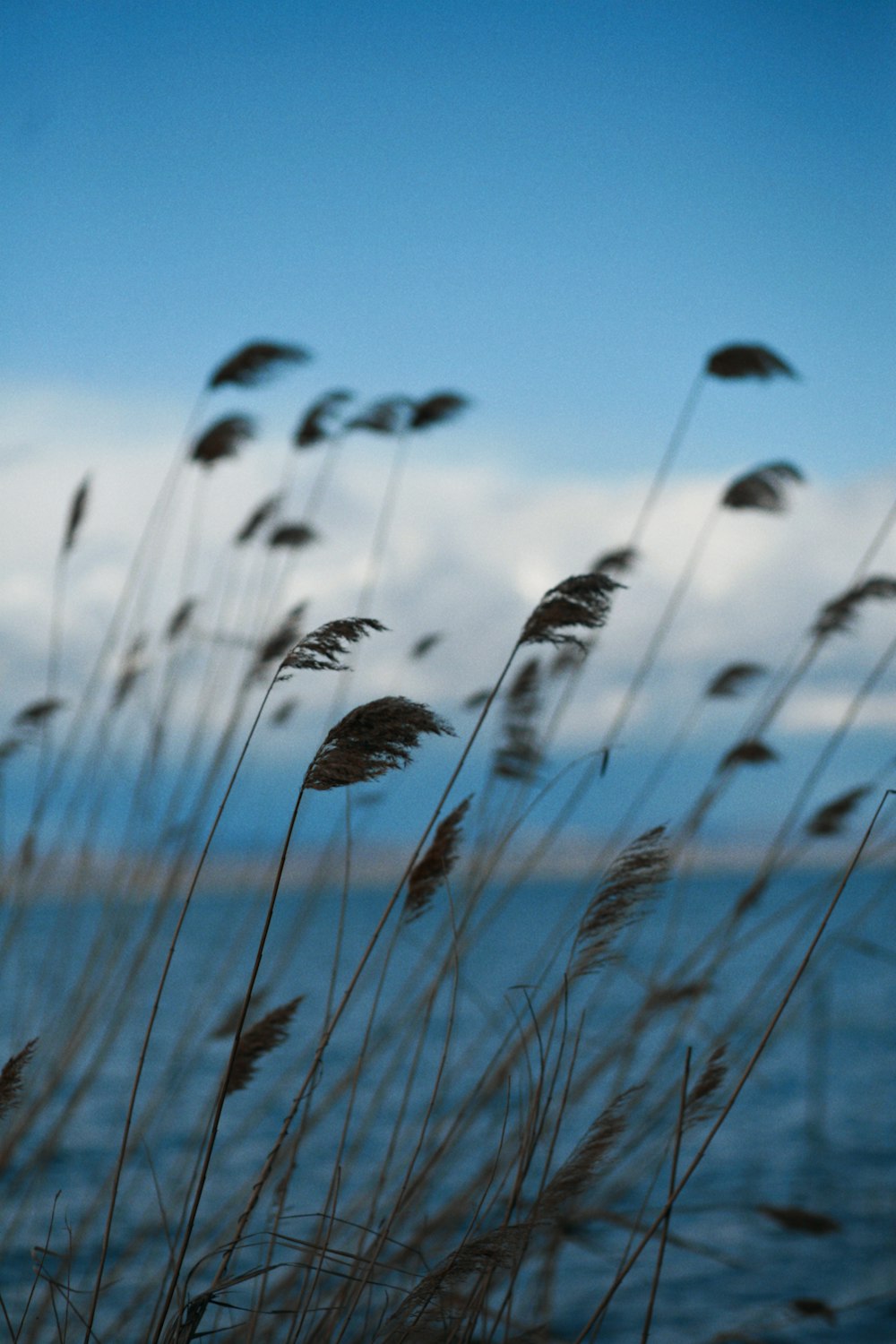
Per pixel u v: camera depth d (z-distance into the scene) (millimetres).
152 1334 2633
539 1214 2600
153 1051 13828
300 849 5664
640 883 2889
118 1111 10273
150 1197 6094
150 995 18547
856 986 23641
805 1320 5562
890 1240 6922
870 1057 14195
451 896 3021
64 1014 4988
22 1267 4723
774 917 4500
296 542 6605
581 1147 2656
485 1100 3533
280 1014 2883
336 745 2244
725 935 4586
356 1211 3885
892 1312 5707
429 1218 3660
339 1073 11039
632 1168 4047
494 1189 3504
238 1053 2832
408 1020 4133
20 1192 5195
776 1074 12883
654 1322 5555
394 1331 2316
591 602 2838
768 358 5359
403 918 3002
